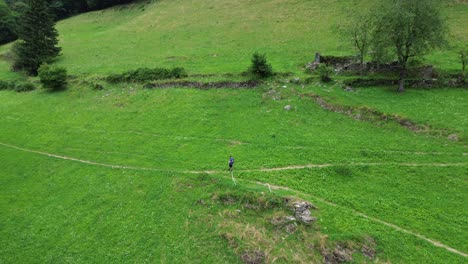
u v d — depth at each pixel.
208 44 90.81
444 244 34.19
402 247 33.88
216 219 39.19
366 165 44.72
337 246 34.09
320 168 44.84
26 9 88.94
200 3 124.25
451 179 41.38
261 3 113.25
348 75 66.56
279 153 48.56
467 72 60.84
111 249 37.94
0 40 123.38
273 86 65.25
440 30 55.44
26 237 40.81
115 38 106.31
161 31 106.06
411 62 65.69
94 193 46.12
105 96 71.44
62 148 57.16
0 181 50.84
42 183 49.53
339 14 94.81
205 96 65.69
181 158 50.28
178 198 43.00
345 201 39.72
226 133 54.78
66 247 38.91
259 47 84.75
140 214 41.75
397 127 51.38
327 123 54.56
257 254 34.59
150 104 65.94
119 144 55.97
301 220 37.09
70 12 152.62
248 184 42.78
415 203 39.00
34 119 67.12
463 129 48.06
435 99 56.59
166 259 36.00
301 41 84.75
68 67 86.69
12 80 86.75
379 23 58.78
